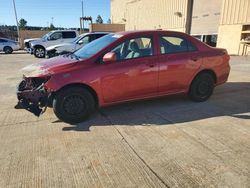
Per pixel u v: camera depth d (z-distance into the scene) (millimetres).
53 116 4898
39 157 3373
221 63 5680
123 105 5422
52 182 2848
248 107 5270
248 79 8188
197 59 5320
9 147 3662
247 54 15719
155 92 5027
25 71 4621
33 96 4355
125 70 4605
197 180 2830
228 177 2873
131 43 4781
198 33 20266
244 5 15414
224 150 3477
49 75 4246
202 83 5531
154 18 27125
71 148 3607
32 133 4133
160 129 4203
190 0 20875
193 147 3572
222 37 17328
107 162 3234
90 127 4336
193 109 5160
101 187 2750
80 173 3006
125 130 4191
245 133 4004
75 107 4426
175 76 5129
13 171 3062
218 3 17750
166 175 2936
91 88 4457
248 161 3195
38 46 18453
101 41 5090
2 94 6832
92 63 4457
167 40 5113
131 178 2895
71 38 18750
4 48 23781
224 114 4855
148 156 3361
